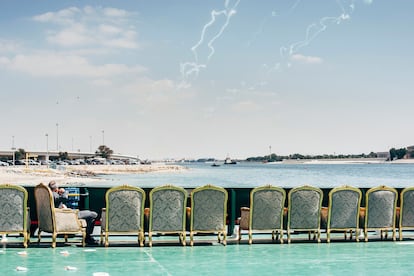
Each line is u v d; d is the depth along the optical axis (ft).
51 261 29.78
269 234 40.70
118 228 34.06
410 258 31.27
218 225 34.99
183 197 34.37
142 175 371.76
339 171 518.78
